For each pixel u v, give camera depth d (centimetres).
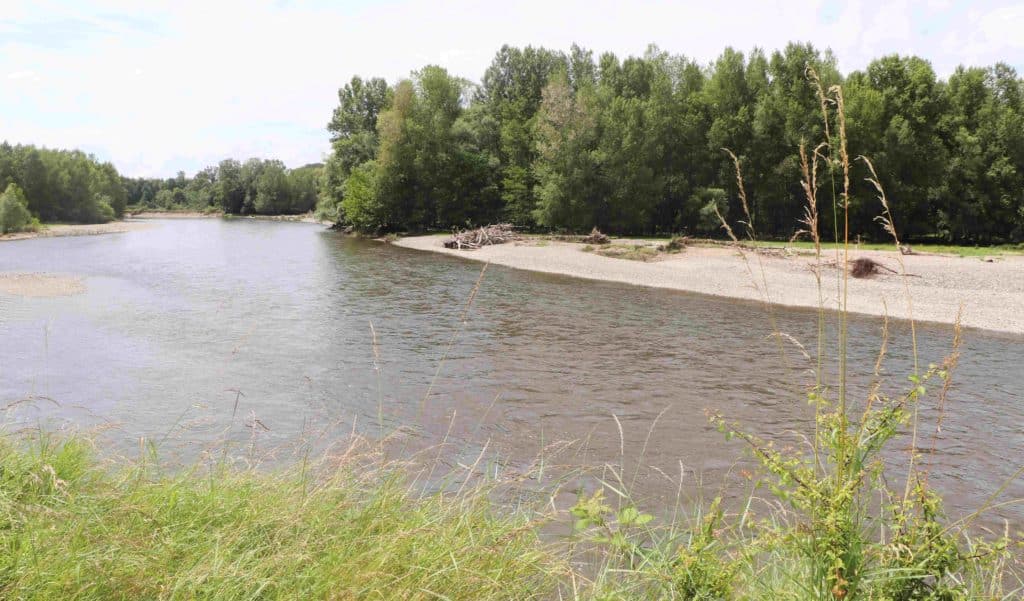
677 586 275
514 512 424
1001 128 4219
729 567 270
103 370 1322
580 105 4941
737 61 4888
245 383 1236
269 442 874
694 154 4988
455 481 698
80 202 9281
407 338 1688
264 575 276
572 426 1011
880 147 4338
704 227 4716
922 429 1015
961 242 4469
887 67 4534
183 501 346
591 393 1202
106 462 426
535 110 6341
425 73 5891
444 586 289
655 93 4997
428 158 5769
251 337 1672
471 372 1348
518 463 821
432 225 6178
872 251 3228
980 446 941
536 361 1452
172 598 248
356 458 431
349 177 6638
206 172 15250
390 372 1338
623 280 2934
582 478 770
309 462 455
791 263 2977
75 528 290
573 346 1614
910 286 2461
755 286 288
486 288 2681
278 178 12612
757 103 4778
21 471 353
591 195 5009
